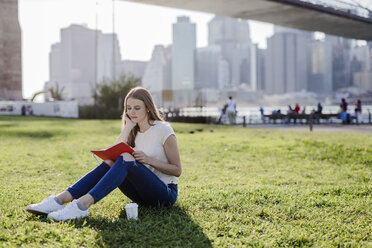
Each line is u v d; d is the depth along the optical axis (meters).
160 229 2.84
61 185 4.85
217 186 4.80
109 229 2.84
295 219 3.30
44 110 32.06
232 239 2.71
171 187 3.37
